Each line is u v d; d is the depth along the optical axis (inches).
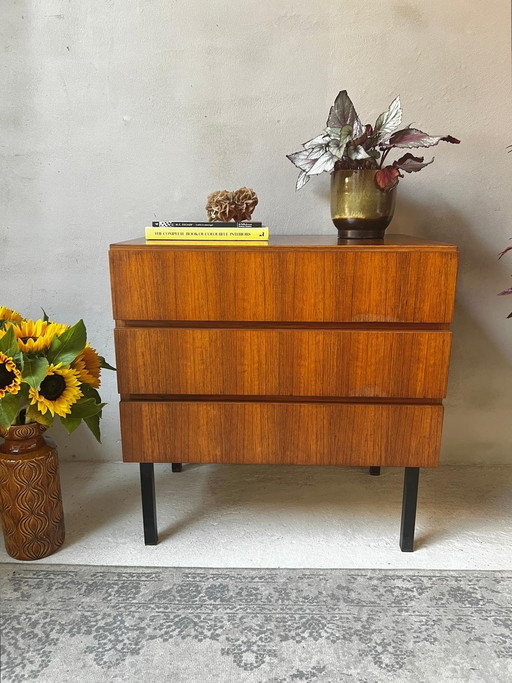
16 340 41.8
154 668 35.4
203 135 57.2
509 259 59.5
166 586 43.1
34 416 43.5
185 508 54.9
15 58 55.4
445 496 57.3
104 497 57.1
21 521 45.3
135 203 59.0
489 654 36.7
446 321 42.3
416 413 44.0
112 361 63.2
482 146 56.8
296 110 56.6
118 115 56.8
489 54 54.7
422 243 43.9
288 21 54.6
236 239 43.3
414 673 35.2
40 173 58.2
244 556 47.0
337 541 49.3
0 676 34.8
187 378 44.2
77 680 34.5
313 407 44.2
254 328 43.6
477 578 44.3
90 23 54.7
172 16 54.6
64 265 60.6
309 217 58.9
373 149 47.2
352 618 39.8
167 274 42.2
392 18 54.3
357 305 42.3
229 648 37.0
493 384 62.5
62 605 40.9
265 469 63.4
